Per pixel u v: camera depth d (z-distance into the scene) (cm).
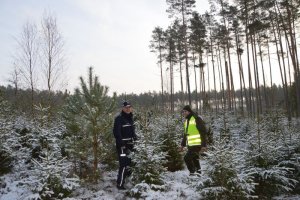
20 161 758
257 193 623
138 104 1236
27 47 1841
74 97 725
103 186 682
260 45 3909
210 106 1977
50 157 597
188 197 608
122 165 674
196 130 737
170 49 4688
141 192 619
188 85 3672
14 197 596
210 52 4494
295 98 3584
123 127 712
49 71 1747
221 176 552
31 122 1015
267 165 636
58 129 923
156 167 661
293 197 617
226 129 1370
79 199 597
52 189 564
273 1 3088
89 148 717
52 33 1862
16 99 1653
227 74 4072
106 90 720
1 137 745
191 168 725
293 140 739
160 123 964
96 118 691
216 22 4169
